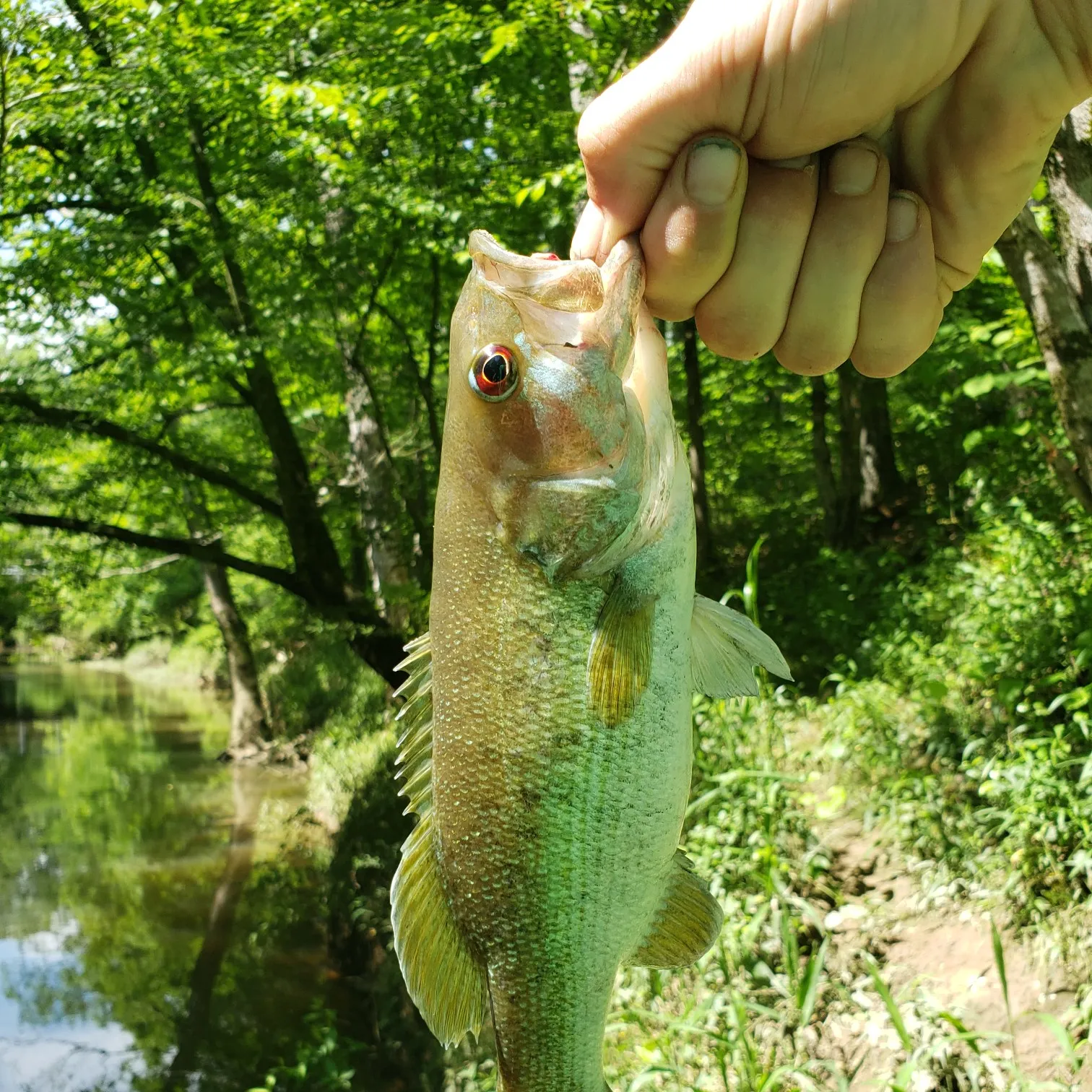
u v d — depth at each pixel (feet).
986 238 1.03
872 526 6.56
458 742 1.03
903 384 5.93
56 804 9.45
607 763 1.02
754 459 8.31
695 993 2.47
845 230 0.98
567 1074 1.06
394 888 1.05
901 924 2.59
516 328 1.00
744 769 2.88
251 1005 5.01
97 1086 4.39
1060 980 2.19
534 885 1.03
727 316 1.02
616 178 0.98
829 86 0.91
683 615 1.05
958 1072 2.08
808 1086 2.04
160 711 16.31
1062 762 2.53
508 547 1.01
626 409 1.01
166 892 6.84
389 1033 4.04
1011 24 0.91
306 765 9.84
